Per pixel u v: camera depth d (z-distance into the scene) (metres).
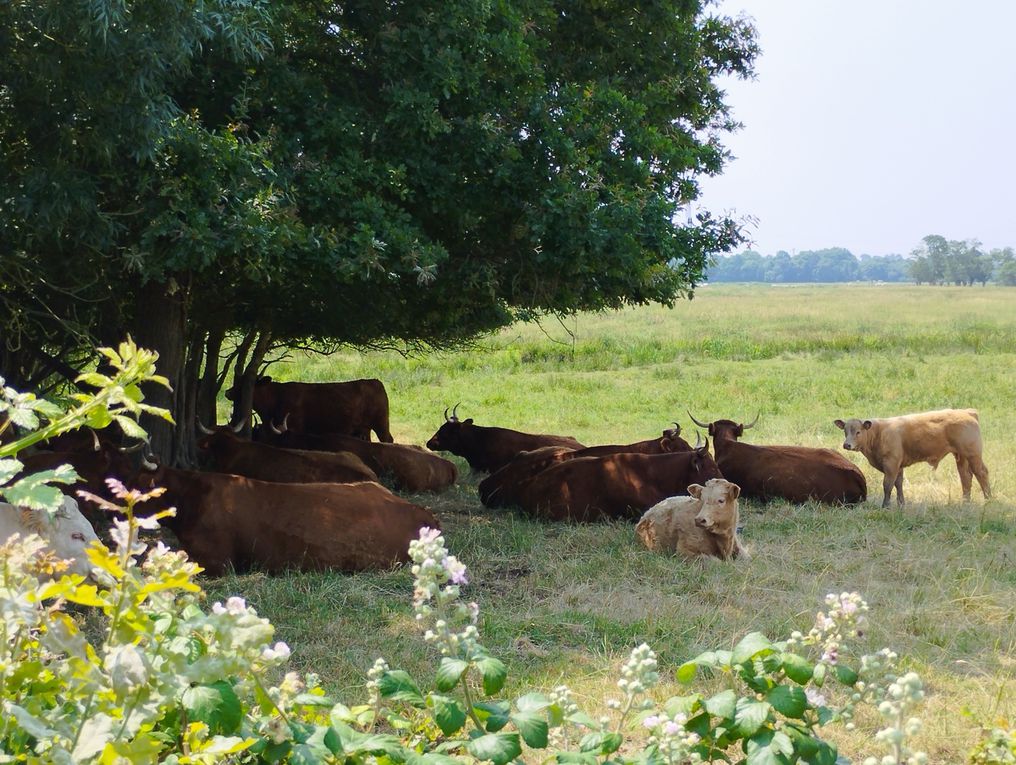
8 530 5.51
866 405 19.62
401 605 7.31
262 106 9.19
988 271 168.50
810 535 9.50
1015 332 37.88
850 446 11.12
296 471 10.64
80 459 9.04
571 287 10.43
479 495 12.02
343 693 5.52
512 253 10.02
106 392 2.44
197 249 7.49
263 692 2.80
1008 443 15.02
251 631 2.49
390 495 8.66
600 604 7.34
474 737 3.17
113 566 2.33
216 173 7.87
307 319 12.51
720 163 12.37
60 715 2.54
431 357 26.27
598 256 9.41
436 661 6.11
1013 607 7.21
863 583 7.93
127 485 8.11
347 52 9.90
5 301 9.38
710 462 10.30
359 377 23.78
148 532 9.38
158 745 2.31
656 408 19.66
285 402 15.21
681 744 3.09
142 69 6.82
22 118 7.28
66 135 7.16
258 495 8.21
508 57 9.42
